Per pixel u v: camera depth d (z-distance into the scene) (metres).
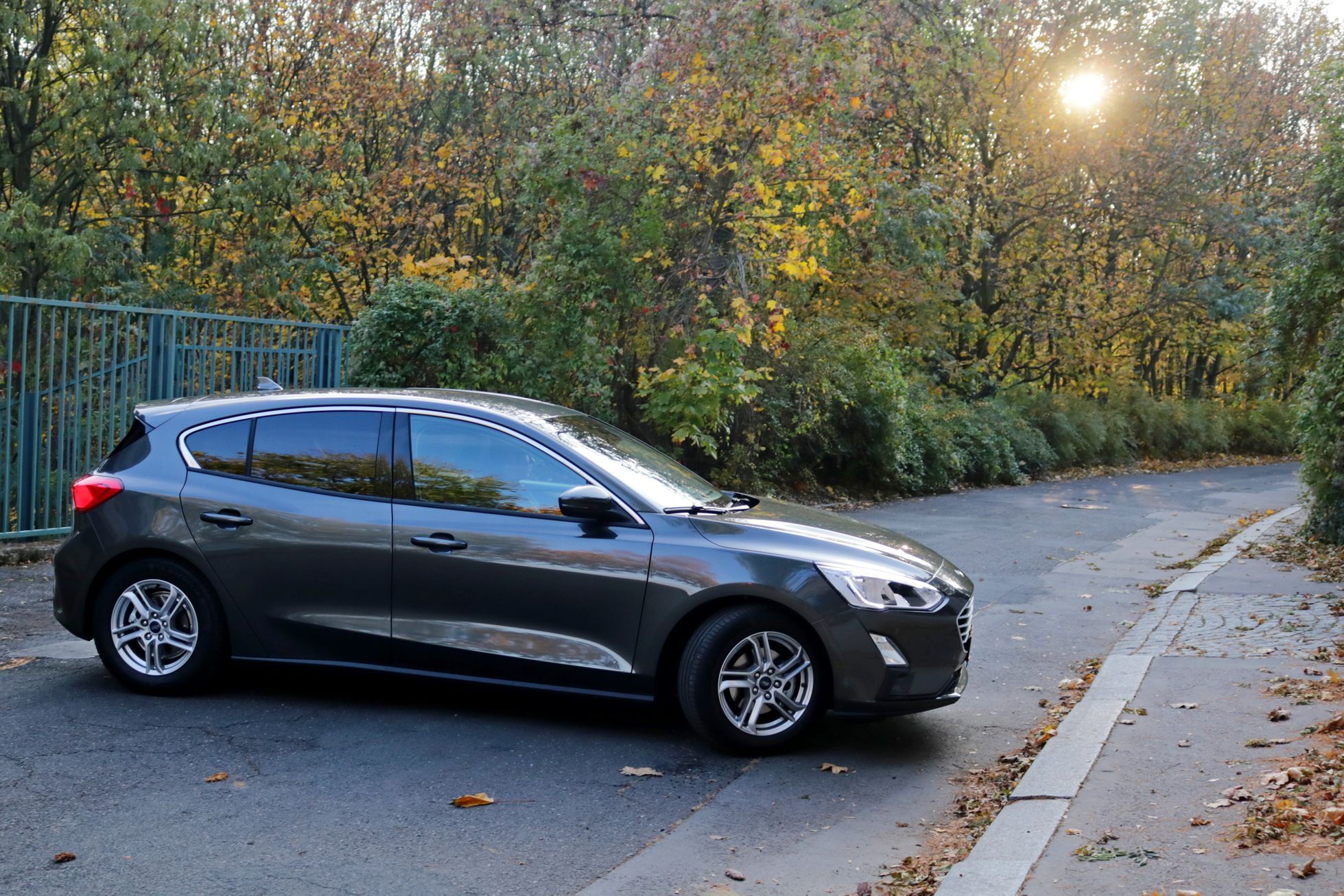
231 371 11.89
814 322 20.16
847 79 16.78
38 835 4.31
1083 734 5.56
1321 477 12.86
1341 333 12.78
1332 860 3.85
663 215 15.91
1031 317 33.28
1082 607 9.90
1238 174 36.38
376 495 5.97
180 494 6.14
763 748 5.52
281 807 4.66
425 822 4.56
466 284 16.66
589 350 15.05
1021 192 31.42
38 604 8.63
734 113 15.14
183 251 22.80
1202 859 3.95
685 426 14.90
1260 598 9.61
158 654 6.18
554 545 5.68
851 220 19.52
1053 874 3.89
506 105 23.20
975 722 6.32
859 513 17.53
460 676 5.81
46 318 10.78
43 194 19.77
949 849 4.43
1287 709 5.88
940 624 5.55
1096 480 27.92
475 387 14.75
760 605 5.52
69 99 18.44
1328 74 14.02
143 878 3.95
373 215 24.36
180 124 20.22
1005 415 28.06
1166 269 36.31
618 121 15.59
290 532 5.98
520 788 4.99
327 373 12.73
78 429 10.75
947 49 24.81
